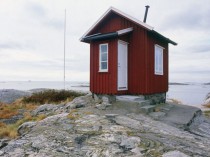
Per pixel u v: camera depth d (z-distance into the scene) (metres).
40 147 7.02
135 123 9.25
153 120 10.30
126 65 13.49
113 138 7.41
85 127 8.59
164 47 15.85
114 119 9.67
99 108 12.02
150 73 13.28
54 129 8.62
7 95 25.56
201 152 6.67
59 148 6.90
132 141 7.15
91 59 13.91
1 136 9.59
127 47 13.63
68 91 21.94
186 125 10.13
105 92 13.02
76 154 6.50
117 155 6.31
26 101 19.64
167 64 16.42
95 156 6.34
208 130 10.88
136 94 13.19
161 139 7.47
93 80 13.73
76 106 13.05
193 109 13.20
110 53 12.90
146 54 12.84
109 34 12.43
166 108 12.93
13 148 7.06
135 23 12.96
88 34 14.86
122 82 13.12
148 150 6.55
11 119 13.86
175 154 6.19
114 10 13.63
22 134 9.16
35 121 11.16
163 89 15.38
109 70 12.91
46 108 14.64
